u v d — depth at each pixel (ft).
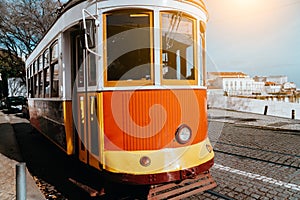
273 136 28.37
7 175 15.74
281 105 65.98
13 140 27.99
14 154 21.63
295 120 45.80
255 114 58.54
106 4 11.12
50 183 14.85
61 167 18.04
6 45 83.87
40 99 22.31
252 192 12.77
